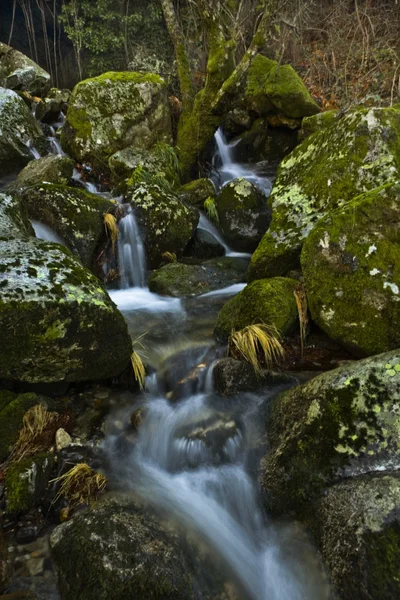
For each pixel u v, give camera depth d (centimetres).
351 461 250
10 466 289
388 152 457
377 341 346
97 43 1291
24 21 1438
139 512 258
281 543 249
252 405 329
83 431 324
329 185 478
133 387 368
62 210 532
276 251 473
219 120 817
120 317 347
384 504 215
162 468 306
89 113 766
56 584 227
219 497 281
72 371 333
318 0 1101
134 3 1327
